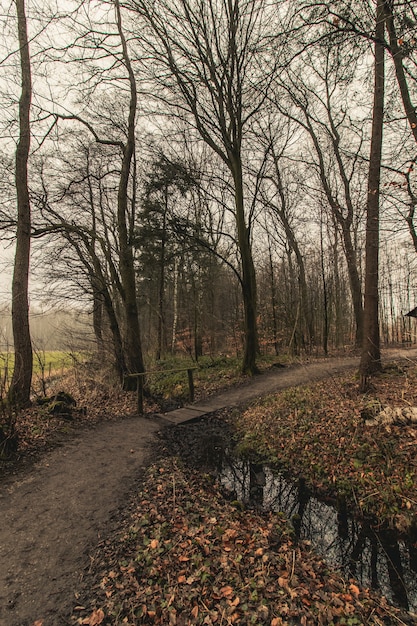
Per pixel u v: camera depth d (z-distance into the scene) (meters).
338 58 5.93
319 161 19.09
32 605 3.05
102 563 3.59
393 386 8.40
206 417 9.40
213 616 2.96
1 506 4.50
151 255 15.40
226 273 27.56
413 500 4.77
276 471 6.58
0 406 5.88
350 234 15.05
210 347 26.70
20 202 8.36
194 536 4.06
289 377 12.59
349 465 5.93
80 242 13.10
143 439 7.57
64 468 5.74
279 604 3.13
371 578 3.96
